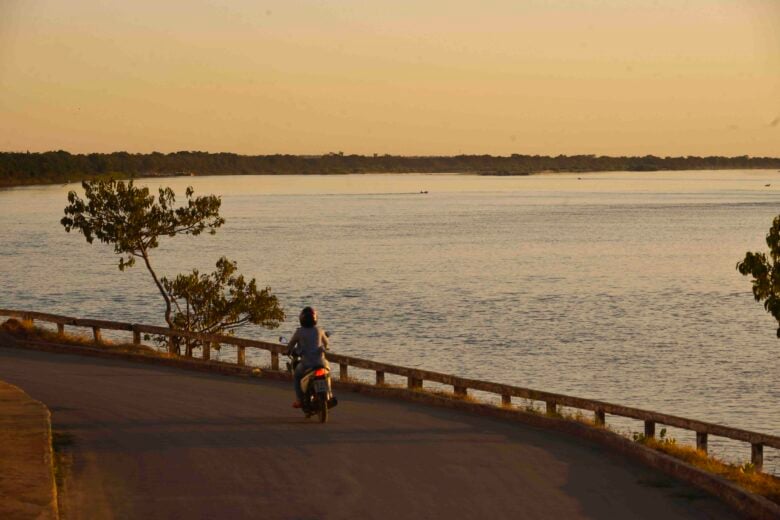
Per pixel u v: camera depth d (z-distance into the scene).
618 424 35.59
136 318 65.75
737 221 194.75
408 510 11.05
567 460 13.85
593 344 57.00
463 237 152.88
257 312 35.84
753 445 14.62
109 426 16.36
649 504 11.42
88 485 12.21
